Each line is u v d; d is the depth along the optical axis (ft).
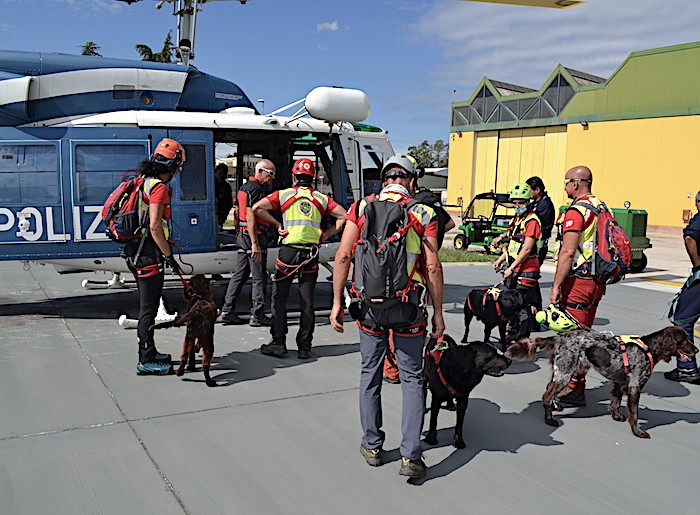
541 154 98.17
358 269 10.16
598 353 12.62
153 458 10.96
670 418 13.79
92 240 20.70
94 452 11.14
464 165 110.63
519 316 19.63
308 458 11.12
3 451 11.09
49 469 10.44
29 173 20.01
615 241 13.66
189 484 10.06
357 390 14.89
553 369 13.07
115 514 9.11
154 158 14.87
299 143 27.55
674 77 79.82
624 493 10.16
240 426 12.51
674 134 80.38
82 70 20.93
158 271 15.06
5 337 19.10
